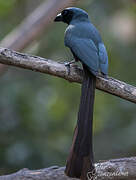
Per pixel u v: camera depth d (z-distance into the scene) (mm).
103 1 16969
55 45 16594
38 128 14250
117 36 16625
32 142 13641
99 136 16266
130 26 16531
